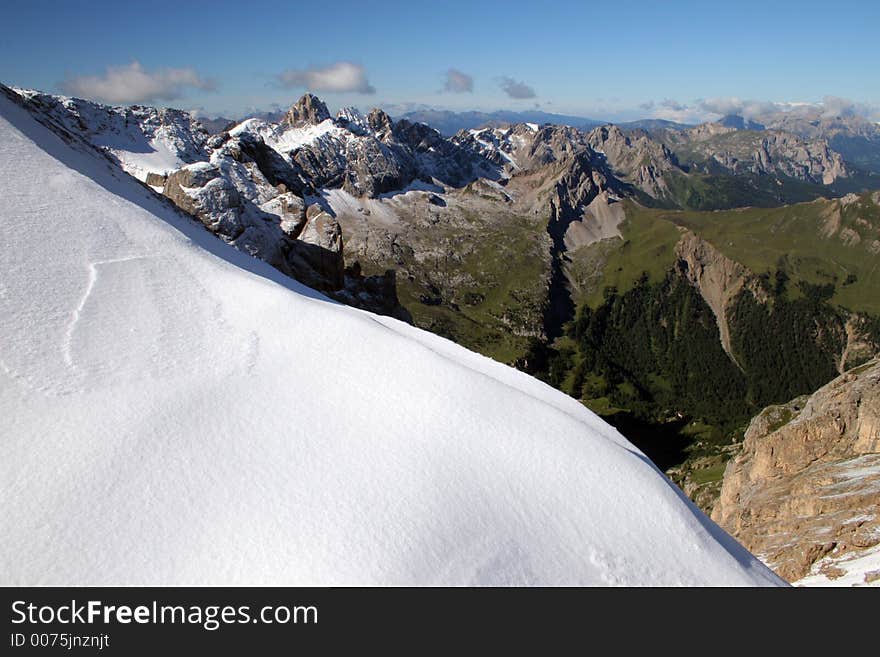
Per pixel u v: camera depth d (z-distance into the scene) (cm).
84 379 2980
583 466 3134
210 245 5909
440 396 3406
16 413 2658
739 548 3359
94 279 3794
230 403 3103
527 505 2825
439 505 2661
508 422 3319
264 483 2636
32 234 3869
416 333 5353
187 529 2366
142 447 2677
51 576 2103
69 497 2372
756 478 8512
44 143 5478
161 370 3234
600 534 2786
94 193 4697
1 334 3023
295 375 3456
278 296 4284
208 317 3912
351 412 3212
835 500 6166
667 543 2853
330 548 2361
